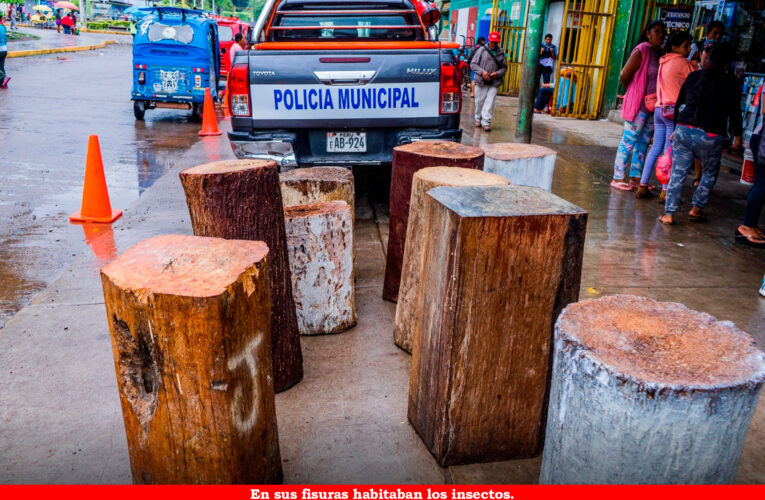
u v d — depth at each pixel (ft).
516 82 53.42
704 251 15.69
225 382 5.84
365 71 16.52
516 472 7.55
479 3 63.41
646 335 5.52
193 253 6.42
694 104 16.55
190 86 38.40
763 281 12.92
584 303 6.17
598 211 18.80
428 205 7.54
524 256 6.77
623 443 5.13
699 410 4.82
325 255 10.61
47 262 14.93
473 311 6.86
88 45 111.75
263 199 8.59
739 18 29.07
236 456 6.19
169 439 6.14
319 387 9.39
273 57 16.39
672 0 39.01
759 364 5.06
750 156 20.79
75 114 39.99
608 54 40.16
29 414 8.55
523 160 12.13
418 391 8.07
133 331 5.84
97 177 17.71
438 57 16.65
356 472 7.47
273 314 8.76
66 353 10.18
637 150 21.15
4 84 50.65
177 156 28.17
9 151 27.58
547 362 7.38
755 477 7.43
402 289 10.33
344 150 17.57
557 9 48.19
